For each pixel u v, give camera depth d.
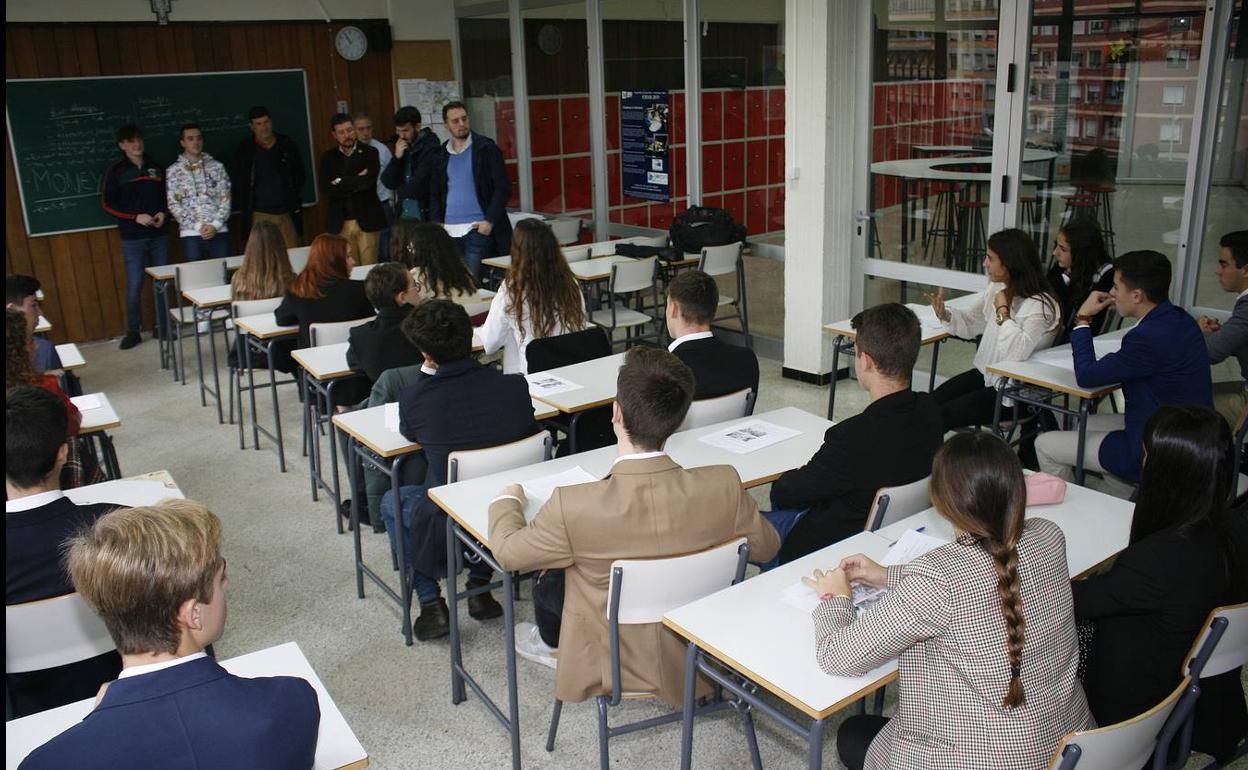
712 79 6.14
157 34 6.90
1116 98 4.33
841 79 5.11
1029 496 2.51
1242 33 3.93
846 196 5.33
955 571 1.61
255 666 1.81
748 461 2.80
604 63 6.91
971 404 3.95
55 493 2.04
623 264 5.55
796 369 5.68
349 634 3.18
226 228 7.14
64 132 6.66
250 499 4.28
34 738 1.63
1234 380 4.13
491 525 2.25
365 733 2.66
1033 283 3.75
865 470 2.40
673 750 2.54
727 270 5.94
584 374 3.70
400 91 7.98
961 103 4.84
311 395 4.49
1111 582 1.87
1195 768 2.39
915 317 2.46
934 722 1.64
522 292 3.94
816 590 2.05
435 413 2.80
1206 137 4.12
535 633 2.96
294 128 7.61
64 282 6.88
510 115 7.84
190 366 6.42
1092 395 3.29
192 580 1.27
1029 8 4.48
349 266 4.51
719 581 2.14
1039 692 1.59
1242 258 3.46
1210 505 1.83
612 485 2.08
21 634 1.94
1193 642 1.83
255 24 7.27
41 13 6.45
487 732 2.65
